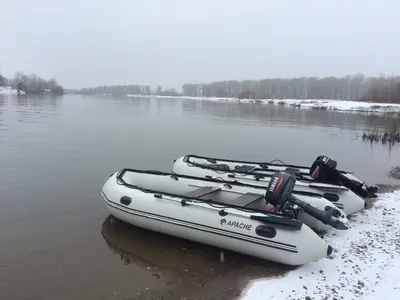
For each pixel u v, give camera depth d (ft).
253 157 42.16
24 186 25.85
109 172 30.96
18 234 17.99
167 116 102.83
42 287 13.50
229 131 67.31
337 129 77.36
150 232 18.85
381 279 13.80
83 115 93.15
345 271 14.48
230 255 16.49
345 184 21.76
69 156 37.06
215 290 13.44
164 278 14.39
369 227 19.02
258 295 12.87
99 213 21.27
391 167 38.42
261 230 15.12
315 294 12.87
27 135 50.21
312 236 14.61
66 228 18.99
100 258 15.96
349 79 361.51
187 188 21.26
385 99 205.36
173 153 41.60
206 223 16.37
